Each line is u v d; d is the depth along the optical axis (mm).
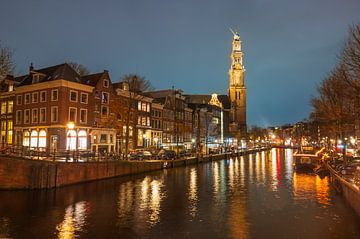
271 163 64125
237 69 141500
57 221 19641
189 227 18562
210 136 102000
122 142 52656
